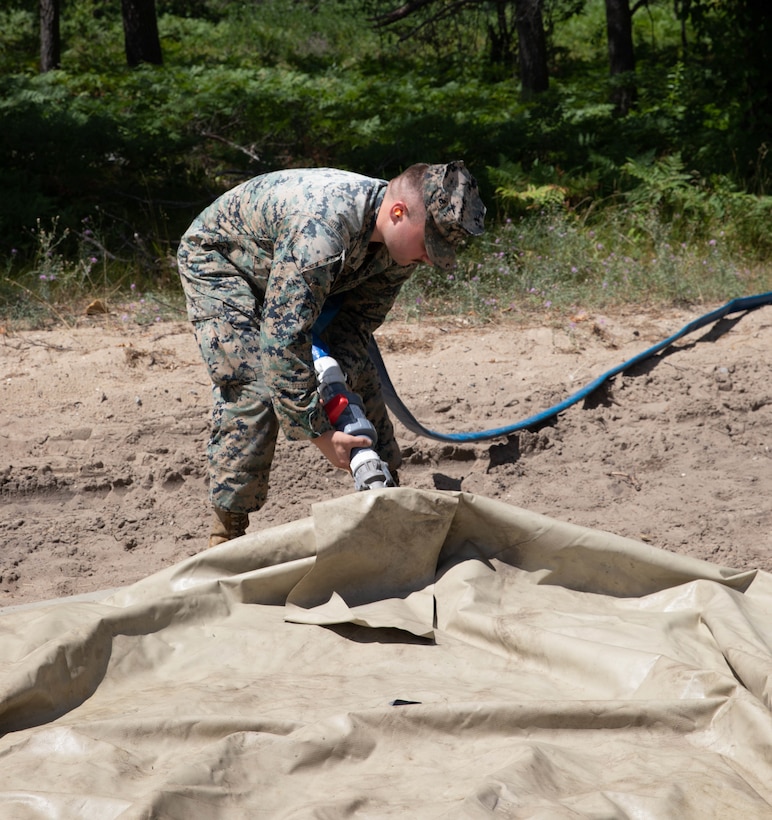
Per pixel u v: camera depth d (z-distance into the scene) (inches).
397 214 112.7
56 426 197.8
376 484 109.7
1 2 922.7
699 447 194.5
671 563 107.6
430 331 260.1
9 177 350.9
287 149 444.5
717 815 71.8
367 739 79.9
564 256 316.8
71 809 71.1
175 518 169.9
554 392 214.5
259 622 102.3
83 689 90.6
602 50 930.1
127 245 332.8
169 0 1066.7
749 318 255.4
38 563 152.2
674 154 416.8
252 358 127.1
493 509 107.2
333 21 993.5
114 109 509.4
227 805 72.4
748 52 439.5
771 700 82.1
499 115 543.5
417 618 102.2
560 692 91.0
